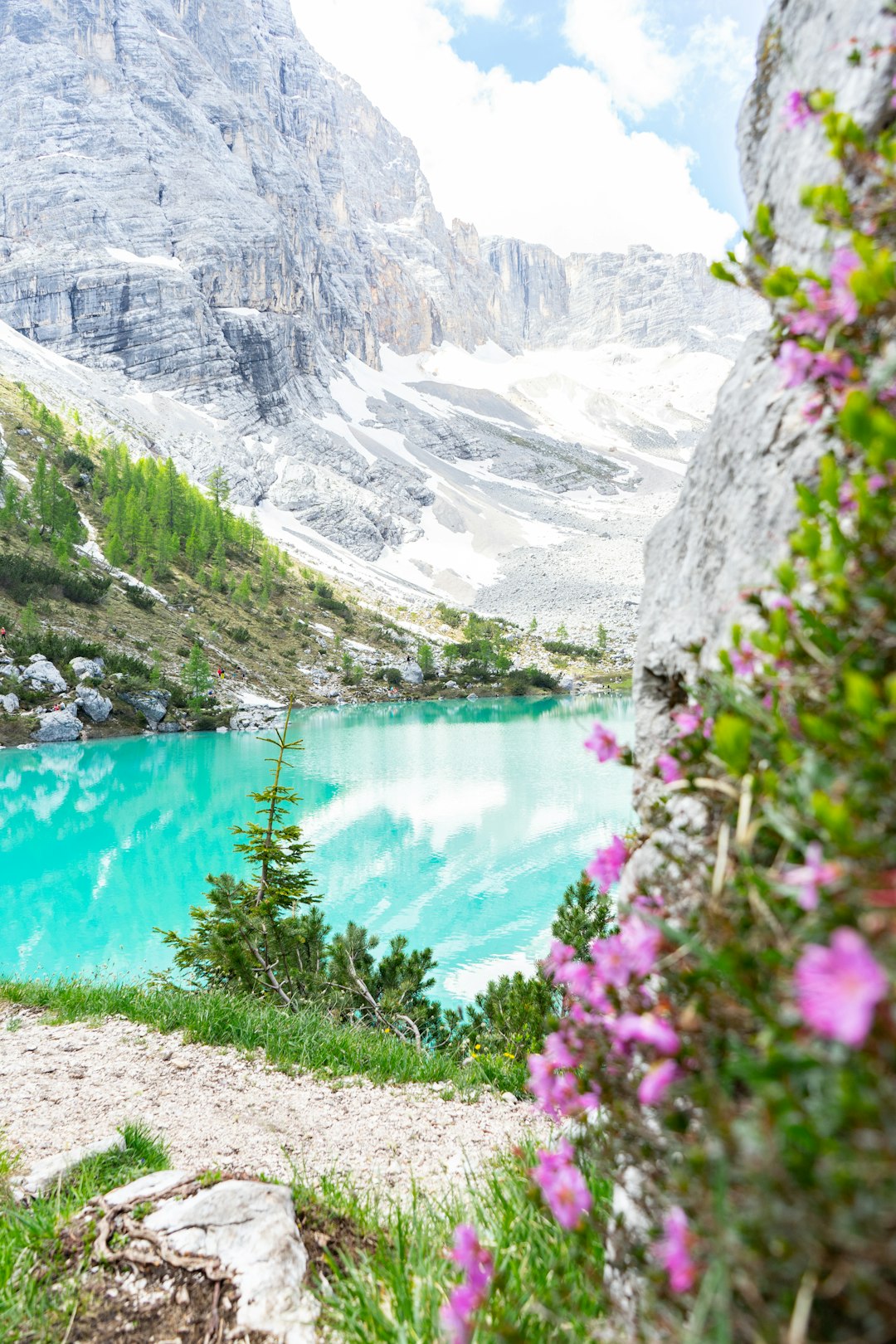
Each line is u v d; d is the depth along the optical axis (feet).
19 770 155.43
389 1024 33.40
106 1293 10.25
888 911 2.59
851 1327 2.97
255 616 368.68
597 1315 6.28
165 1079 25.20
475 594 577.84
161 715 219.20
